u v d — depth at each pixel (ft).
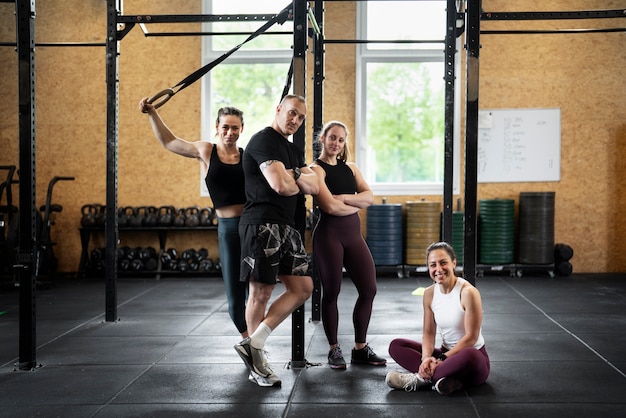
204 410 10.37
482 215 26.30
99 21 27.37
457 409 10.32
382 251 26.09
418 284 24.52
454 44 16.70
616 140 27.07
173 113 27.58
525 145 27.20
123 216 26.71
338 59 27.37
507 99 27.17
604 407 10.40
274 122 11.27
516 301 20.66
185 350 14.47
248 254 11.00
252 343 11.28
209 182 12.69
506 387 11.46
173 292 23.07
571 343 14.88
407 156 27.86
